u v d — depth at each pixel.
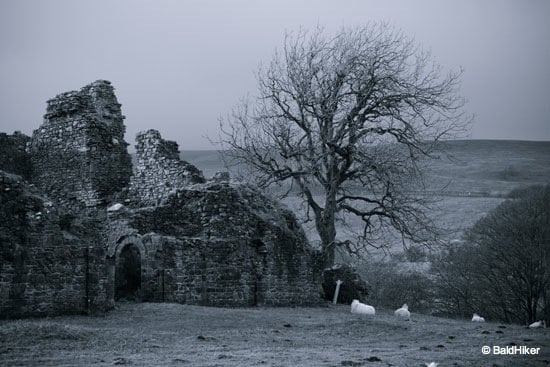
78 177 37.66
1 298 20.92
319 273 36.59
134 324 21.62
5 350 15.88
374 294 54.31
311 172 43.62
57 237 22.69
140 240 28.72
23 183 22.92
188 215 32.31
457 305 52.28
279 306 32.88
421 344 19.94
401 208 43.94
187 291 28.64
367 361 15.19
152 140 37.78
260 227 33.22
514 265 48.56
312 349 17.78
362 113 45.00
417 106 44.31
